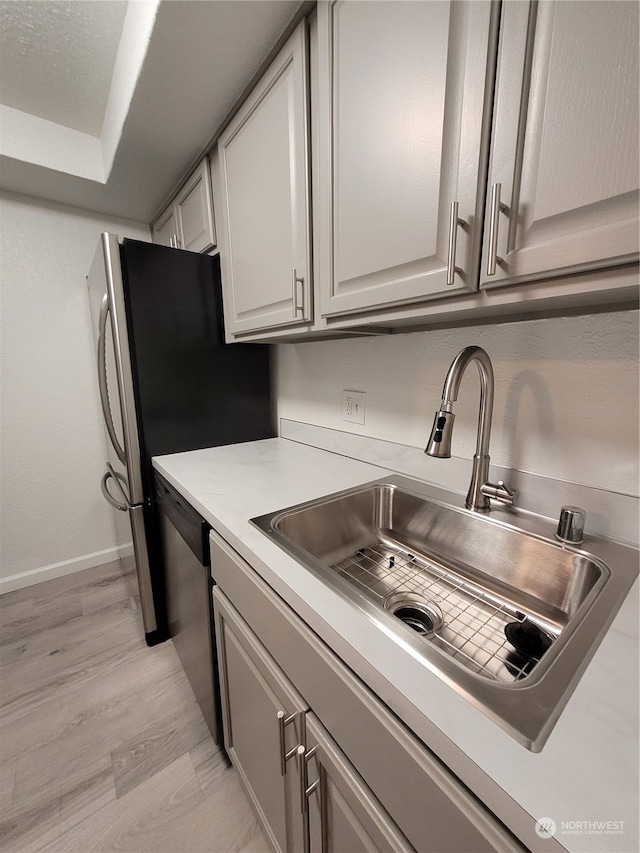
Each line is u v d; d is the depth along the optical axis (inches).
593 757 13.5
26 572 82.0
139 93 43.9
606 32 16.7
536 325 32.5
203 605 40.8
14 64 51.3
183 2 32.5
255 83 42.2
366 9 27.4
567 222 19.3
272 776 30.6
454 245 22.9
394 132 26.8
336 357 54.9
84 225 79.5
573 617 21.6
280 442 66.1
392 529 43.1
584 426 30.6
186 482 44.8
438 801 15.1
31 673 58.3
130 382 54.7
